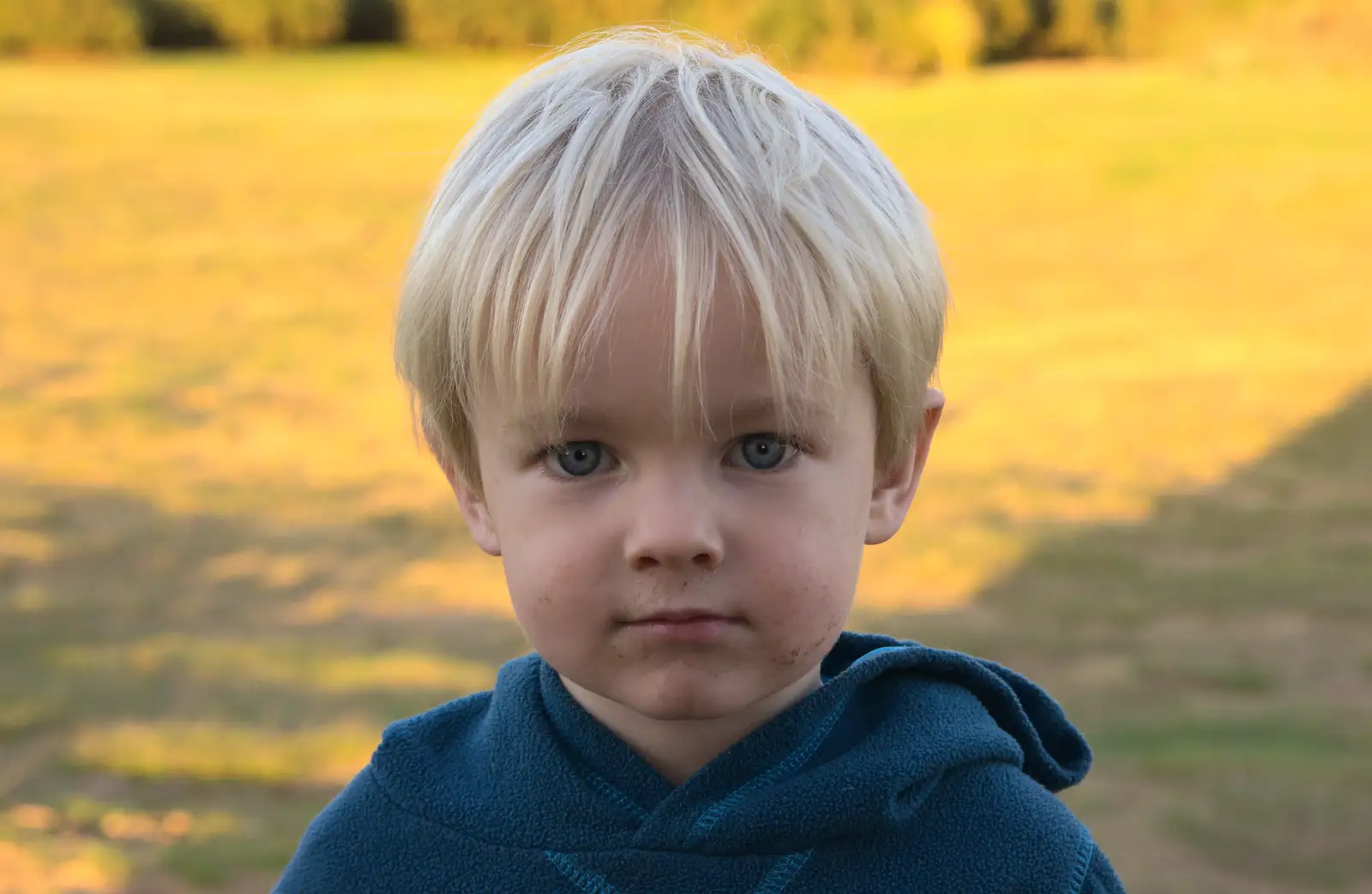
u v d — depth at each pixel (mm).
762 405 891
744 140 960
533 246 924
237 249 14930
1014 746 1103
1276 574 6055
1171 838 3641
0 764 4168
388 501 7621
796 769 1046
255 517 7281
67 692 4773
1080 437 8547
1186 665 5016
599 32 1251
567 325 884
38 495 7660
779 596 911
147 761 4168
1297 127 18609
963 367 10406
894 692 1119
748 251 891
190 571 6344
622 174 929
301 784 4039
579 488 918
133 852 3623
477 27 27672
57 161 18547
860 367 958
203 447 8812
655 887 1004
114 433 9094
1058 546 6504
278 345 11625
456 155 1050
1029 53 25641
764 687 927
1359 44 23469
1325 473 7688
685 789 1021
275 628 5523
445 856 1069
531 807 1051
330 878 1101
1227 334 11125
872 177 1008
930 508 7160
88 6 26750
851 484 952
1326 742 4305
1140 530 6758
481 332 943
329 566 6434
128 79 24562
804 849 1009
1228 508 7102
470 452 1033
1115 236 14586
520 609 955
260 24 28062
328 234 15531
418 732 1163
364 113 21641
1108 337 11172
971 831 1027
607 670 928
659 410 886
